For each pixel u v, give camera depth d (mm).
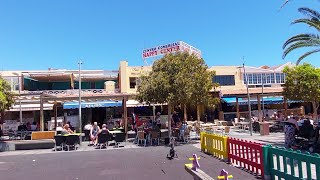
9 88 24141
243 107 41562
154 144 21781
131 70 41438
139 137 21672
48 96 26578
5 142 22109
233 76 43062
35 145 22391
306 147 15117
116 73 47375
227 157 13383
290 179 8602
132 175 11656
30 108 35750
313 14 17484
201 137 17031
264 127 24422
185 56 22656
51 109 36250
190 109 39688
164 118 32344
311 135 14938
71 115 38781
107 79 46500
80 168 13641
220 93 38594
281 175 9047
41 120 26125
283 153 8867
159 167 12977
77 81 46219
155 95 20938
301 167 8086
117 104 33281
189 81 20828
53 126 32125
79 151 19844
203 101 22094
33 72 45219
